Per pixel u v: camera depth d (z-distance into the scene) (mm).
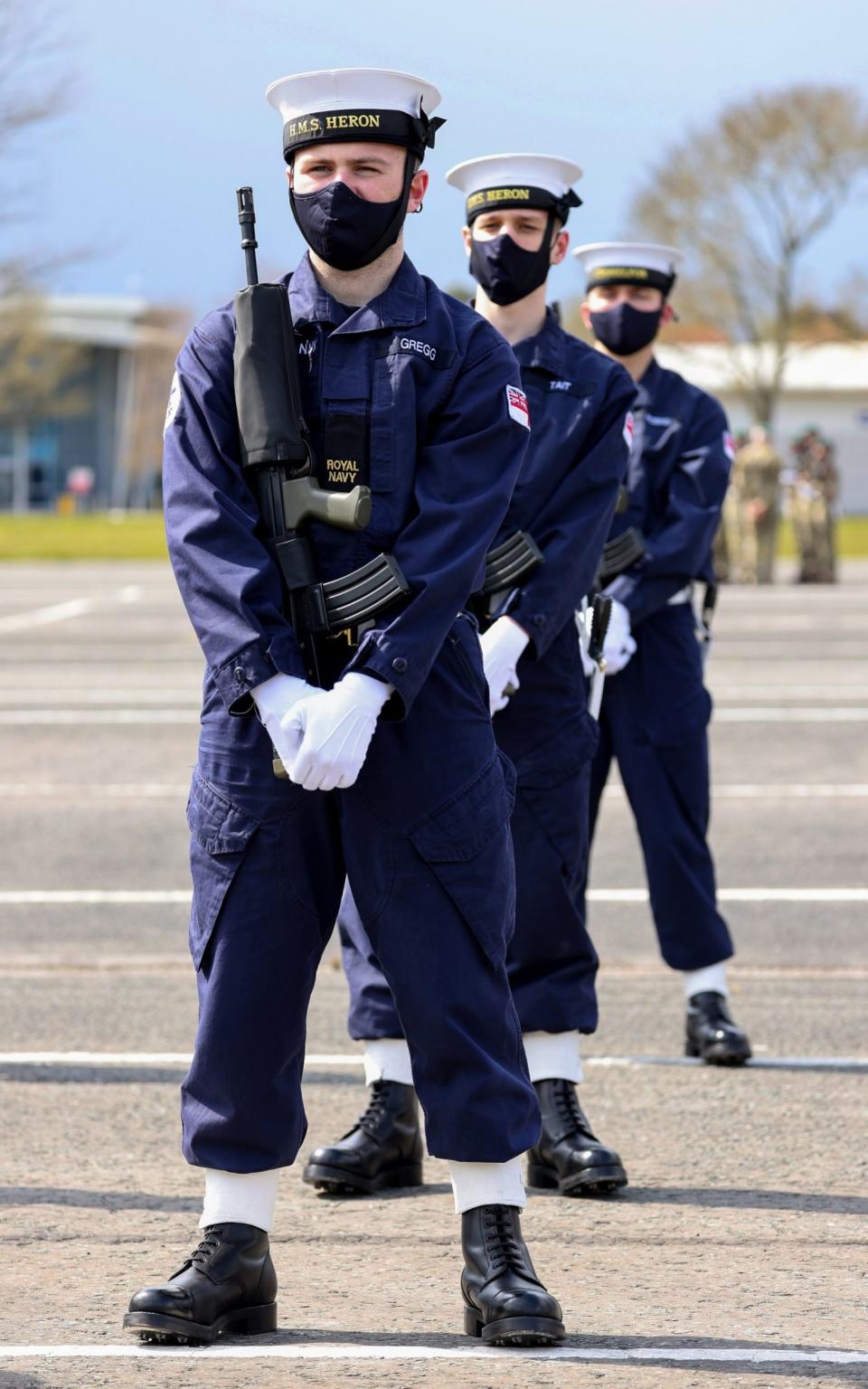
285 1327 4812
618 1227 5770
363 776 4621
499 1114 4648
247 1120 4672
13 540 54250
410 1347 4605
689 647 7883
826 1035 8305
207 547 4555
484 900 4668
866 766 15148
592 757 6348
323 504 4578
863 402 102312
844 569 40094
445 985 4633
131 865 12070
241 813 4621
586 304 8047
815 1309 4941
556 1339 4598
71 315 116688
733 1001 8938
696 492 7801
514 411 4746
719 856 12156
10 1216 5805
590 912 10898
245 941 4637
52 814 13516
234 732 4629
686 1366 4449
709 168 68250
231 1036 4645
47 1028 8375
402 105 4680
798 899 11070
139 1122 6934
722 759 15500
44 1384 4289
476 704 4734
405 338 4715
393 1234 5754
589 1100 7281
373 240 4668
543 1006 6223
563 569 6035
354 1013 6387
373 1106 6363
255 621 4480
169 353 118188
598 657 6547
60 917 10766
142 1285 5156
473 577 4582
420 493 4648
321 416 4695
